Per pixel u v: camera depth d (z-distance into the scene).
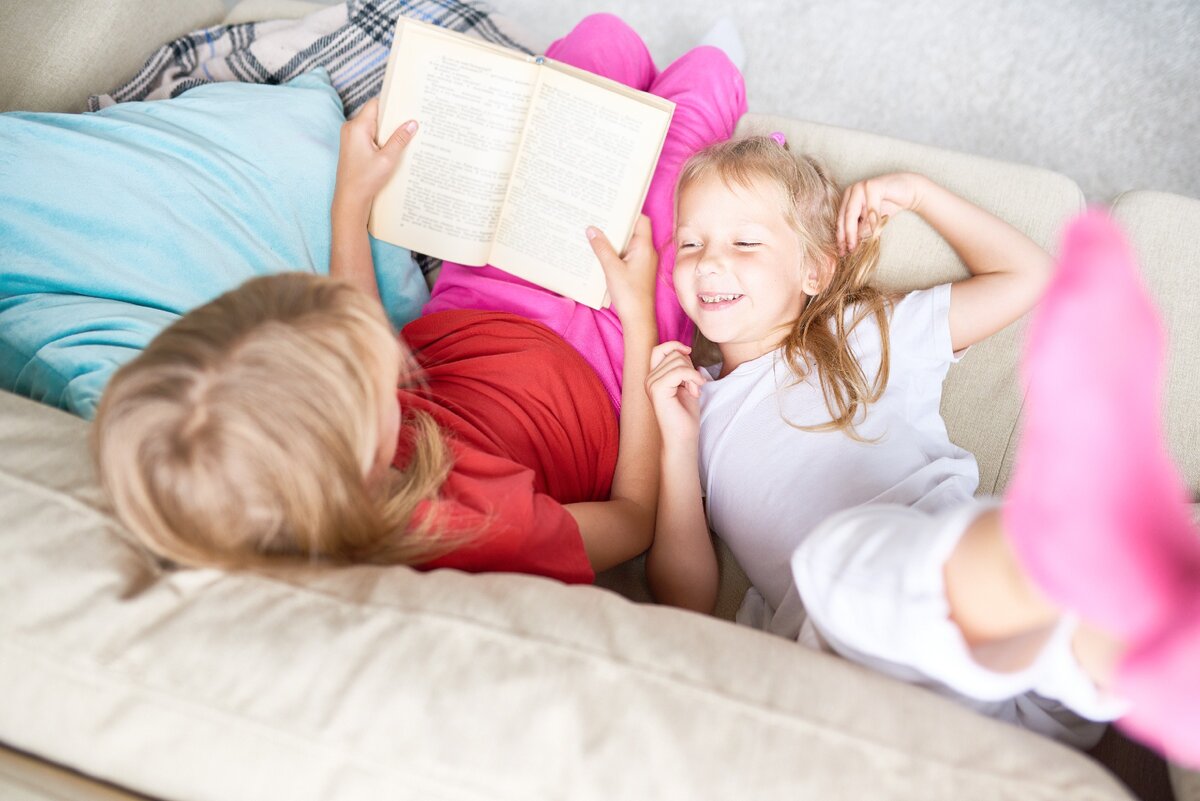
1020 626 0.55
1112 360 0.42
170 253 0.95
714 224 1.04
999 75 1.58
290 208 1.07
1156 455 0.43
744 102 1.38
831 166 1.15
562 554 0.78
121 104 1.08
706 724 0.52
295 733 0.53
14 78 1.11
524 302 1.15
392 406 0.69
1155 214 1.02
